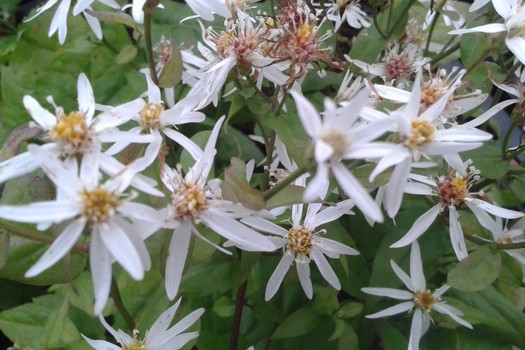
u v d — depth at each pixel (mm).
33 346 146
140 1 108
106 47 196
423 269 139
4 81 198
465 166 127
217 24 160
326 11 137
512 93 127
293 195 96
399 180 91
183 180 100
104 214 81
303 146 108
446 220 133
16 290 173
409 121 91
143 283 141
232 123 183
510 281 134
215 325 149
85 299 149
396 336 138
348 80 129
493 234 129
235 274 129
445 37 179
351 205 121
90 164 90
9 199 103
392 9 146
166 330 112
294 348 143
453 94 112
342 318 133
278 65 121
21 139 104
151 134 108
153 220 86
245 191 90
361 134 80
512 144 184
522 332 136
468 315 133
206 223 96
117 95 195
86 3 113
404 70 140
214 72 122
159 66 178
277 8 145
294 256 124
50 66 200
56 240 81
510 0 118
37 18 197
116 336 114
